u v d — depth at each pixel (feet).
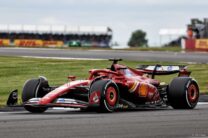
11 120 84.84
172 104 112.68
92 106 99.14
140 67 118.21
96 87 100.12
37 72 204.95
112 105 101.60
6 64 229.45
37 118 88.58
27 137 65.57
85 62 251.80
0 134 67.97
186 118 88.94
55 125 77.92
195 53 423.23
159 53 404.77
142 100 110.73
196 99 113.19
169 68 115.24
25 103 99.76
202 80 200.85
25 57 281.13
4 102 127.75
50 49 433.48
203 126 77.77
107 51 418.10
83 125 78.23
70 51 393.50
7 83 171.01
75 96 103.96
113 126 77.30
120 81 106.83
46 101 98.02
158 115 94.58
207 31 652.48
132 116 92.48
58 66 228.84
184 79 111.45
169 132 71.20
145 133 70.08
